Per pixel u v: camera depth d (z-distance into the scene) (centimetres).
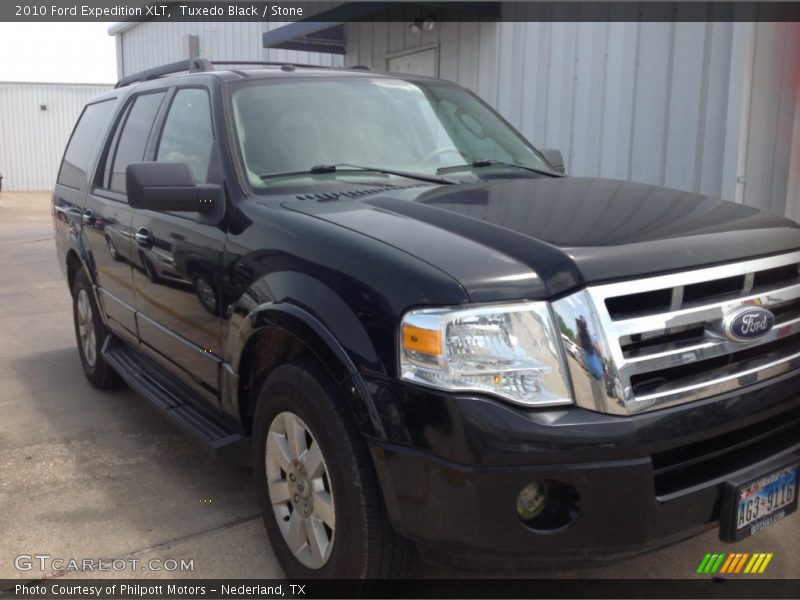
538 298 228
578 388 224
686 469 242
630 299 234
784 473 258
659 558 308
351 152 352
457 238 252
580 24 706
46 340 685
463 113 412
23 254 1273
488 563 229
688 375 241
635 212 284
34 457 418
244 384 310
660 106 645
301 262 268
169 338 377
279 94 366
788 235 283
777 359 261
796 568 300
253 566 309
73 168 561
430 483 224
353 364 239
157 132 413
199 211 324
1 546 325
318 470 265
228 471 398
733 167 588
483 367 222
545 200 299
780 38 576
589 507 221
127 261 420
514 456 216
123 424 467
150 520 346
